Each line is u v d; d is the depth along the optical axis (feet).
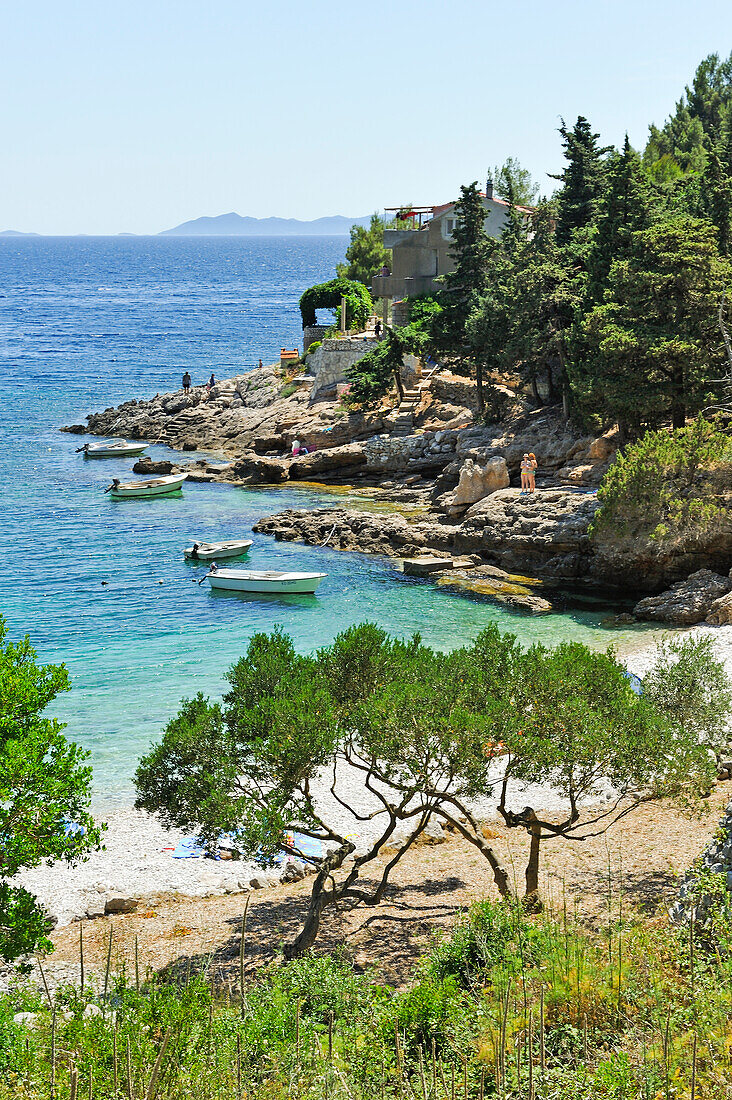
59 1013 46.88
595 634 149.89
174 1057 41.19
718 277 181.78
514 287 223.30
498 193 374.22
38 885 86.17
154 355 532.32
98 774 107.04
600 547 170.81
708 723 88.94
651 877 73.05
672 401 179.22
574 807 69.82
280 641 72.90
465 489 205.87
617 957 48.91
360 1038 43.14
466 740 61.67
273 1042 42.86
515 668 68.64
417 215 349.61
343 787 106.22
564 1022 44.52
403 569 190.80
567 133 256.73
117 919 80.12
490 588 176.45
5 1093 38.93
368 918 75.77
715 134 358.23
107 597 174.81
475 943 54.08
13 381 437.99
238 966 67.46
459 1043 42.39
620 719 67.82
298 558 199.00
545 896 72.02
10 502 244.83
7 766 50.67
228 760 66.54
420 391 264.52
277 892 85.40
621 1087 37.01
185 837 95.91
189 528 222.07
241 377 350.84
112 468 283.38
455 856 89.04
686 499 156.66
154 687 132.67
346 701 68.74
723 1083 36.42
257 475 268.82
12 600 172.45
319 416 278.87
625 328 184.44
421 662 69.51
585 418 197.88
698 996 41.32
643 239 183.73
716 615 148.97
